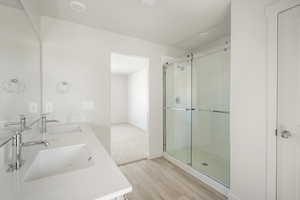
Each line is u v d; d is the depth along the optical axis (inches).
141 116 217.6
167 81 121.1
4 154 32.6
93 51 87.0
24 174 28.2
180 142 111.7
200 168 88.0
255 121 52.5
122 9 69.2
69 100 80.7
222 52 88.3
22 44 50.4
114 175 26.8
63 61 78.9
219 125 93.2
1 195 21.0
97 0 62.7
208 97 99.0
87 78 85.6
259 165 51.5
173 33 95.1
